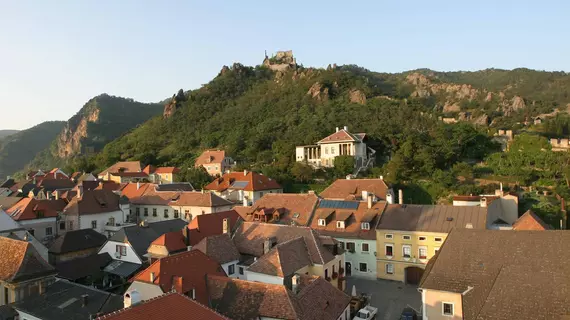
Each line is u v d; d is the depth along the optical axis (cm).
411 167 9419
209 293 3819
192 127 18875
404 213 6031
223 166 13350
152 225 6109
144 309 2308
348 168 10256
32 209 6788
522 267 3462
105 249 5603
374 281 5850
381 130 12256
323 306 3712
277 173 10675
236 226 5841
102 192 7844
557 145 10294
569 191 7750
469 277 3619
